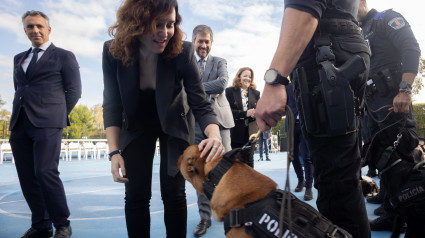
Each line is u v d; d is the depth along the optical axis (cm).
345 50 133
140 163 183
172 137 183
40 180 256
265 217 114
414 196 178
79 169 940
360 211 141
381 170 209
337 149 137
